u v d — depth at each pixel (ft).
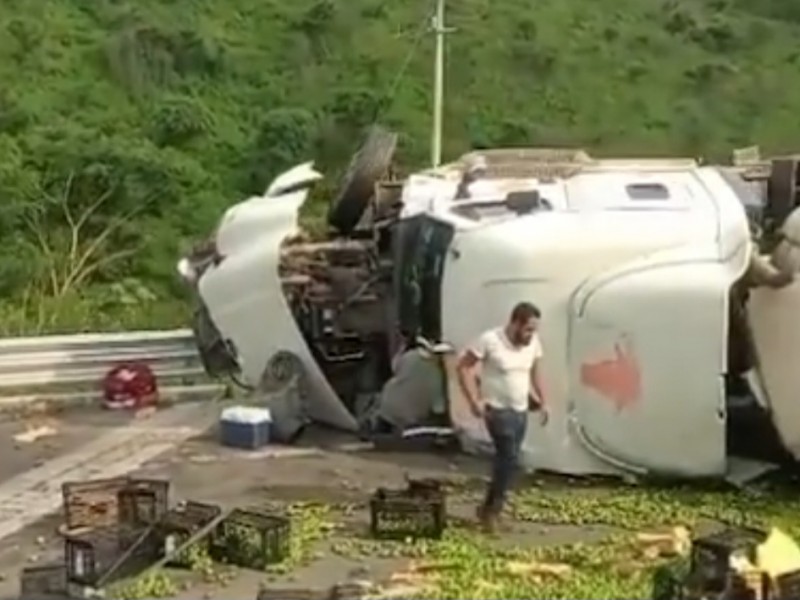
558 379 33.96
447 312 35.40
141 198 80.74
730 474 33.94
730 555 25.14
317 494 33.71
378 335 41.19
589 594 25.77
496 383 29.81
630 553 28.12
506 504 31.58
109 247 77.82
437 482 32.07
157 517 28.99
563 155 41.34
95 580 26.53
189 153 86.22
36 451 38.81
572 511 31.42
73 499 30.35
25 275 73.87
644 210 34.71
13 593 26.84
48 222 78.69
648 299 33.24
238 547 27.96
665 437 33.47
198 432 40.83
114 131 87.20
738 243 33.45
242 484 34.78
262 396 39.70
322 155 86.79
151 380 44.88
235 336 40.32
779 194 38.88
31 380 46.88
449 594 25.84
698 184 35.81
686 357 33.14
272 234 40.14
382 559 28.32
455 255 35.32
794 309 32.12
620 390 33.50
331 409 40.09
